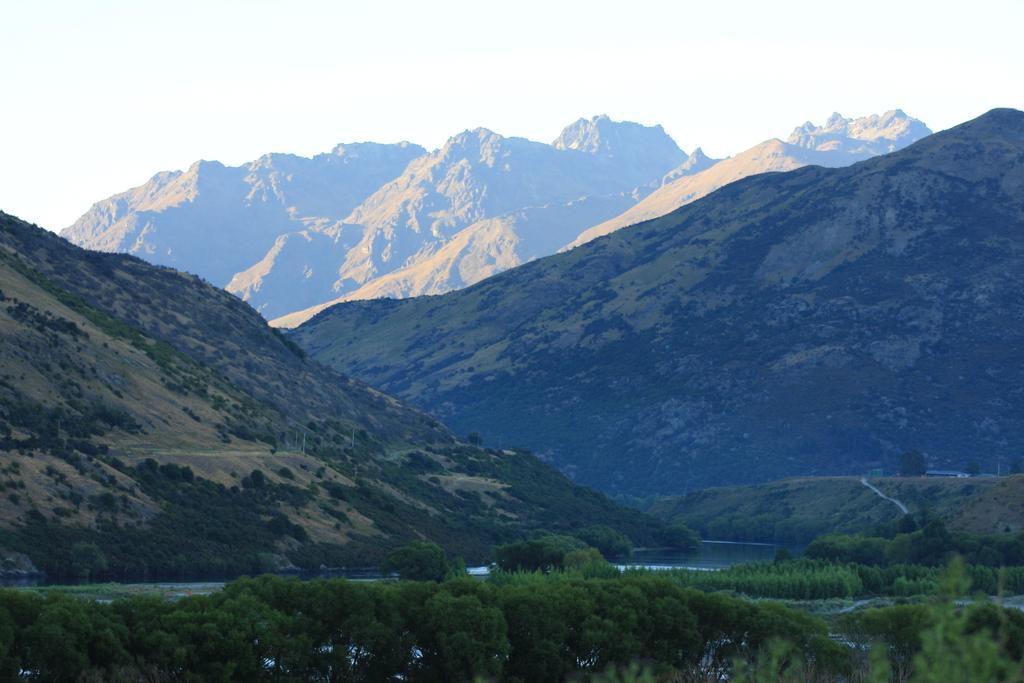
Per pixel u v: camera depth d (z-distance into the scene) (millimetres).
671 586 113625
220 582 171875
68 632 84000
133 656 87688
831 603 171875
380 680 98375
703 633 110062
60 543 165125
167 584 161625
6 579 151000
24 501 170625
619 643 103188
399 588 106750
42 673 82938
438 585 107375
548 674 101125
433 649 99938
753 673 45375
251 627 92250
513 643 102500
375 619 98312
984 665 23797
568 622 105125
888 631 102438
